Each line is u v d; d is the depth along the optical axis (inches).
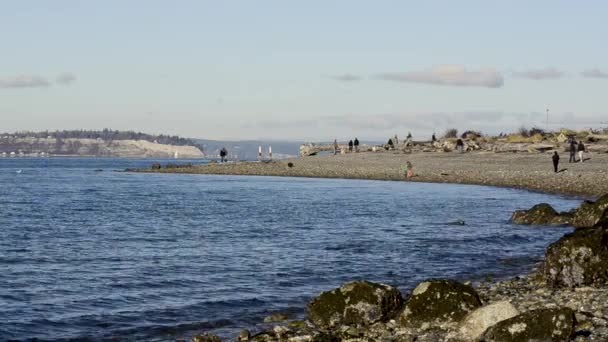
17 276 959.0
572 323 555.2
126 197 2556.6
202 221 1699.1
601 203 1439.5
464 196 2415.1
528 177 2837.1
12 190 3031.5
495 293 804.0
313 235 1409.9
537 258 1111.6
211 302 800.3
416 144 4820.4
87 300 812.6
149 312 756.6
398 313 669.3
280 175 4060.0
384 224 1610.5
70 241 1330.0
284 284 904.9
